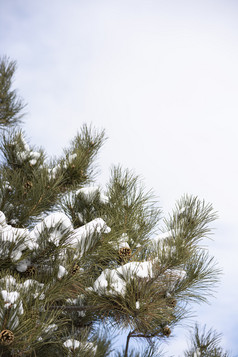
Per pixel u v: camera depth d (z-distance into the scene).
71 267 2.69
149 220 3.31
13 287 2.25
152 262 2.78
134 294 2.68
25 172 3.91
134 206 3.32
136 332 3.13
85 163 4.02
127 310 2.71
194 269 2.90
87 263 2.90
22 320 2.13
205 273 2.91
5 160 3.97
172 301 2.86
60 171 3.86
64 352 2.94
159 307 2.74
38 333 2.21
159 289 2.77
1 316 2.09
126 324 2.75
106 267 2.98
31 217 3.42
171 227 2.90
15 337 2.11
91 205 3.61
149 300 2.69
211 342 3.52
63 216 2.79
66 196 3.62
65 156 4.09
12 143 3.97
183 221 2.85
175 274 2.79
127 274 2.74
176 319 3.04
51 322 2.46
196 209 2.85
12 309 2.10
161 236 2.89
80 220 3.57
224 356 3.50
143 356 3.11
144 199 3.36
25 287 2.33
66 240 2.75
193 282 2.88
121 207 3.32
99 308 2.90
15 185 3.36
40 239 2.71
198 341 3.54
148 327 2.86
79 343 2.85
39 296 2.39
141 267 2.76
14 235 2.62
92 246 2.79
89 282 2.90
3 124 5.46
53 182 3.58
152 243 2.94
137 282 2.73
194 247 2.81
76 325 3.31
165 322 3.12
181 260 2.76
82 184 4.06
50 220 2.76
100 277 2.83
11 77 5.55
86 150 4.04
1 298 2.13
